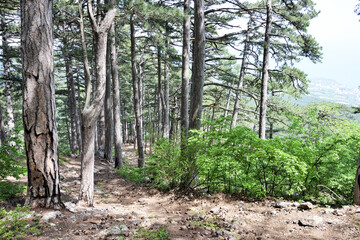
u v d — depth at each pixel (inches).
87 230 160.7
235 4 447.2
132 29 479.5
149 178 382.0
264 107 480.7
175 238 159.9
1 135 504.7
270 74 561.9
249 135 251.3
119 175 450.3
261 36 579.8
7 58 547.5
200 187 312.2
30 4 178.4
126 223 185.0
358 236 158.4
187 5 379.2
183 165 283.1
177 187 305.3
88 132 219.5
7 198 211.3
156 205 252.8
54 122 193.0
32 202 187.9
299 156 255.3
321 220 185.3
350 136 256.7
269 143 252.8
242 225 187.9
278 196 263.3
